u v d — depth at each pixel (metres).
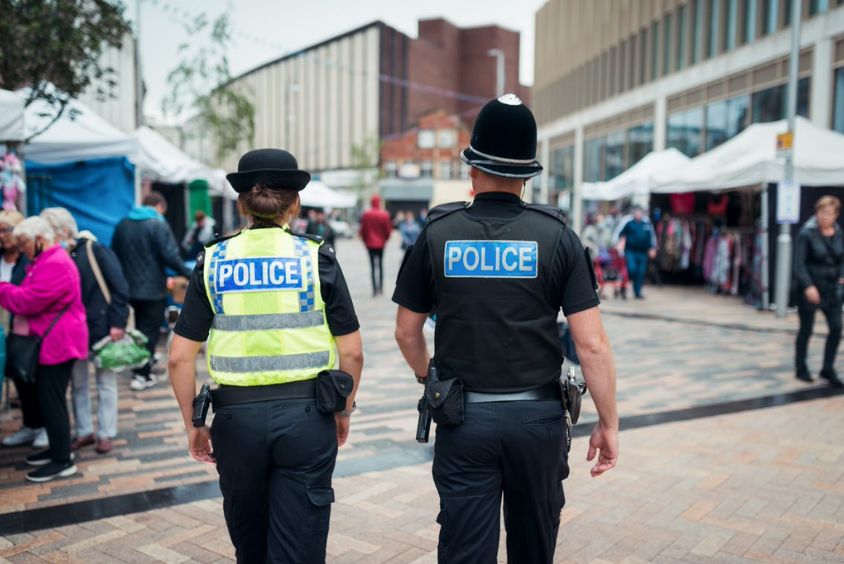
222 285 2.29
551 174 41.91
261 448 2.24
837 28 16.95
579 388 2.14
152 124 22.20
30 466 4.37
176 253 6.44
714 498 3.92
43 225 4.00
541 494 2.14
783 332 9.81
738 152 12.73
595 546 3.35
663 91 26.20
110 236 9.09
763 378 6.93
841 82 17.02
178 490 3.99
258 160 2.36
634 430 5.19
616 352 8.31
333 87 68.31
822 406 5.88
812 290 6.55
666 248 15.74
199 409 2.26
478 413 2.10
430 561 3.18
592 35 34.28
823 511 3.75
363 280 17.61
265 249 2.32
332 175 67.75
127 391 6.34
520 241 2.12
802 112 18.33
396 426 5.29
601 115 32.81
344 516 3.66
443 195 38.91
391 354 8.08
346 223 49.66
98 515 3.64
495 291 2.11
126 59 16.48
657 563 3.18
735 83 21.45
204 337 2.36
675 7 25.38
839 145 12.02
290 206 2.39
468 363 2.13
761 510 3.76
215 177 13.36
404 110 69.12
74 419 5.16
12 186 5.99
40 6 6.45
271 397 2.28
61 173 8.84
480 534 2.08
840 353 8.28
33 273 3.96
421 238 2.23
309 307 2.33
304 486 2.27
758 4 20.28
